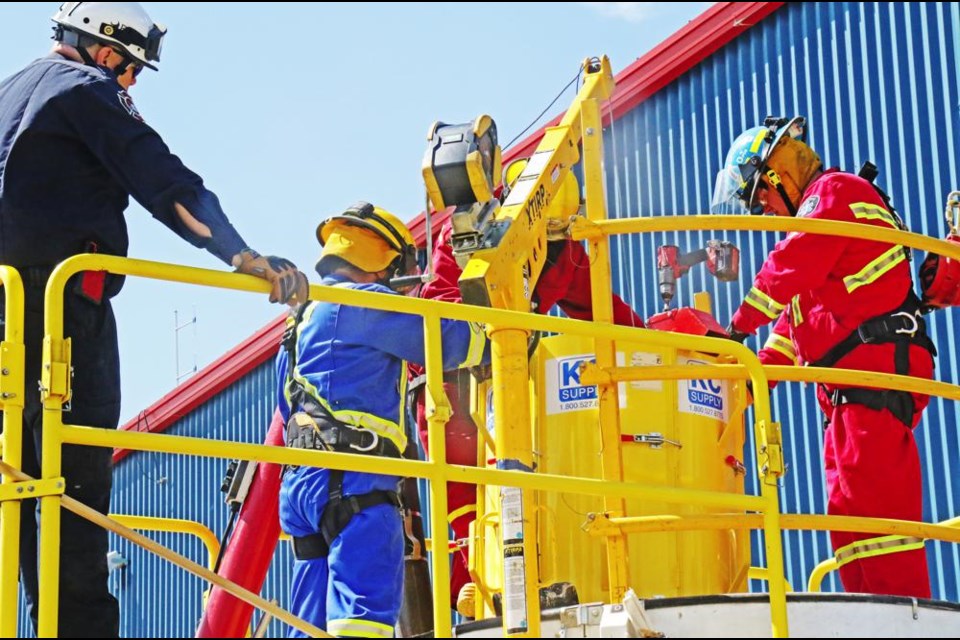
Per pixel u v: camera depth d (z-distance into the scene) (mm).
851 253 6203
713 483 6121
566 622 5035
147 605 14781
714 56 10773
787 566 9578
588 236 5844
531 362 6141
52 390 4230
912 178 9289
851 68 9781
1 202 4895
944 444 8859
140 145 4844
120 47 5324
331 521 5238
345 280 5641
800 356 6387
